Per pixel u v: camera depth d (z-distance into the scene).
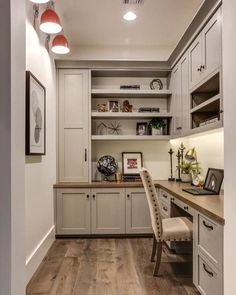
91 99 4.22
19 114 1.46
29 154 2.44
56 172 3.93
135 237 3.83
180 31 3.64
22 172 1.50
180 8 3.08
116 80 4.34
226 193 1.62
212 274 1.88
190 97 3.12
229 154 1.58
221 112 2.26
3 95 1.34
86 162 3.97
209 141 3.38
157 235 2.53
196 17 2.67
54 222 3.75
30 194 2.56
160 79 4.35
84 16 3.22
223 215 1.72
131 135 4.14
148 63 3.99
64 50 3.02
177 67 3.69
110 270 2.70
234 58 1.50
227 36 1.58
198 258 2.17
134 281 2.46
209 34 2.50
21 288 1.47
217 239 1.78
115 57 4.11
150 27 3.52
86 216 3.81
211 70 2.46
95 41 3.91
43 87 2.98
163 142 4.35
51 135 3.59
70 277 2.54
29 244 2.52
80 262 2.90
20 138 1.47
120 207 3.83
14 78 1.38
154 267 2.75
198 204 2.13
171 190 2.98
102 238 3.80
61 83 3.97
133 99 4.34
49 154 3.46
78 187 3.79
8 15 1.34
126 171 4.27
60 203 3.79
